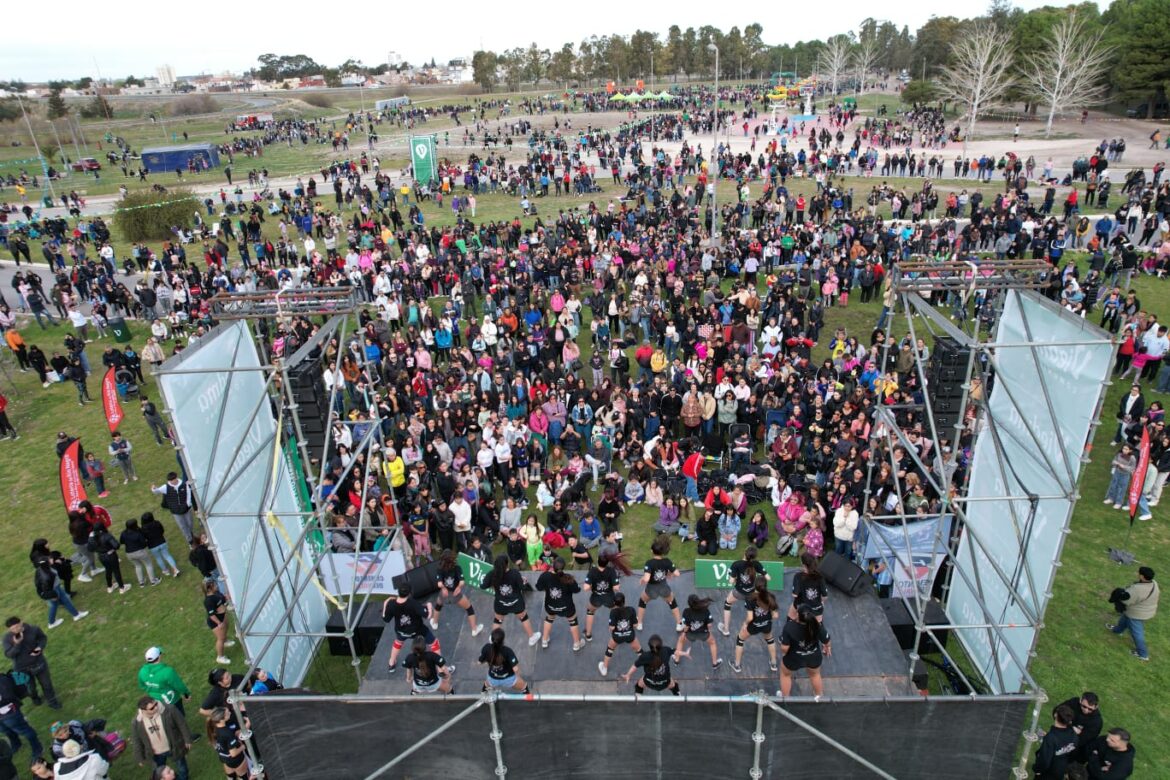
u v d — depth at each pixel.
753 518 15.80
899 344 20.73
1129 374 22.11
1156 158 51.16
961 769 8.45
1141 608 12.24
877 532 13.55
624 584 13.38
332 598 12.47
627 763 8.52
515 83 171.88
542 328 24.95
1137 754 10.75
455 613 13.09
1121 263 27.89
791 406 18.64
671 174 50.16
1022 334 11.16
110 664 13.59
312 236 43.62
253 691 10.59
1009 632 11.23
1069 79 63.34
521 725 8.38
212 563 13.49
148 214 45.28
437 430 18.34
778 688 11.06
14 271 40.25
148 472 20.50
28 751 11.93
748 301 25.67
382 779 8.89
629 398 19.50
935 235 31.14
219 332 11.42
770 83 150.75
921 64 115.25
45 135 105.94
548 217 44.50
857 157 55.97
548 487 17.36
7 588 15.95
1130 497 14.46
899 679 11.22
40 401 25.34
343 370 21.50
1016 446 11.23
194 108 147.62
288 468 13.58
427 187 52.44
